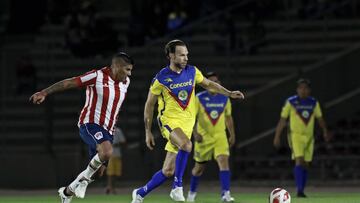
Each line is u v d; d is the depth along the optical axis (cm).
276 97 7394
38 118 7919
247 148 7244
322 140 7325
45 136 7444
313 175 7056
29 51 8625
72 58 8381
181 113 3878
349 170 7088
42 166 7306
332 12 8244
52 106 7525
